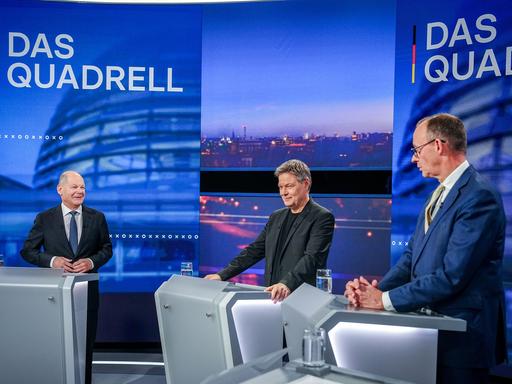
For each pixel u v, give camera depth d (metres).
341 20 5.02
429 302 1.90
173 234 5.28
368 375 1.22
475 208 1.95
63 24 5.19
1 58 5.12
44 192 5.18
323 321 1.82
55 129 5.18
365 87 4.96
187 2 5.24
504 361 2.08
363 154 4.96
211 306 2.41
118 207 5.24
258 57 5.20
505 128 4.31
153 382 4.18
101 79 5.23
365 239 4.96
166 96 5.27
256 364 1.30
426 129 2.14
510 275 4.26
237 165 5.23
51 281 2.70
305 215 3.16
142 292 5.27
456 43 4.54
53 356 2.73
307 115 5.11
